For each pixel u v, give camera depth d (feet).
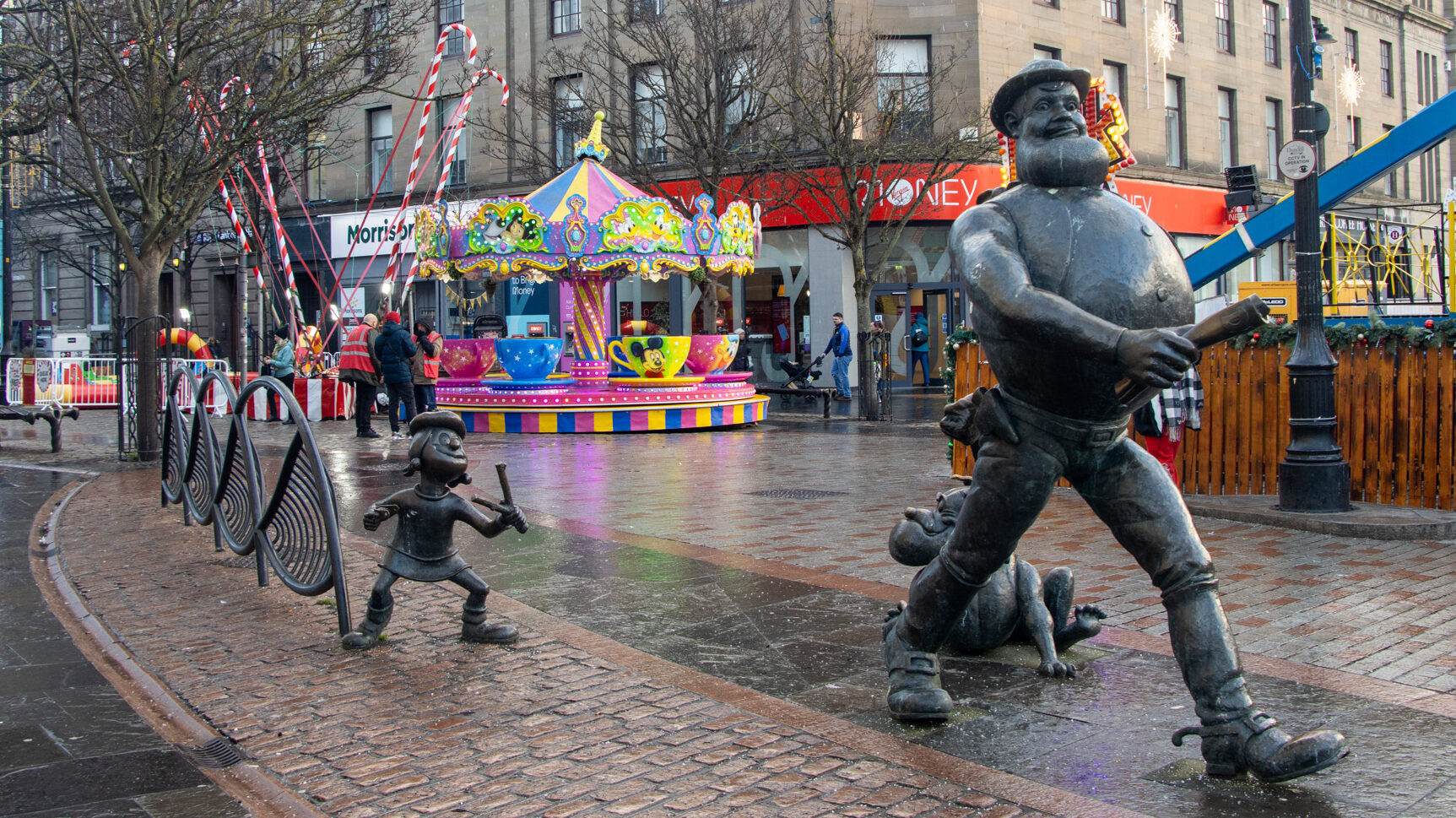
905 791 10.66
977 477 11.81
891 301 92.48
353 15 45.68
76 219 100.63
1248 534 24.91
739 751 11.85
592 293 63.72
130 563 23.00
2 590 20.93
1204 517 27.45
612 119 90.68
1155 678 14.25
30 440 53.26
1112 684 14.02
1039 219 10.85
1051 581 15.31
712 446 50.01
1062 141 10.98
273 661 15.88
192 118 44.34
